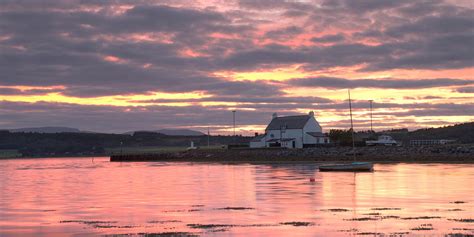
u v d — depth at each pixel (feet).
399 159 493.36
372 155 515.91
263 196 205.57
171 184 272.10
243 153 592.19
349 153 531.09
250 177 312.71
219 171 384.27
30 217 158.20
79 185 279.69
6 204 191.52
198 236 123.75
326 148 563.89
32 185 285.43
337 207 170.30
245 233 127.03
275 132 633.61
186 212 163.94
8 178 357.20
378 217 147.43
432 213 154.30
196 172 378.53
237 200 193.67
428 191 214.90
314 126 629.51
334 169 367.25
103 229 135.23
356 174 326.24
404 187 232.73
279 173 347.97
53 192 238.89
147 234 126.82
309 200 190.49
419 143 651.66
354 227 132.26
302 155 550.77
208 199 198.59
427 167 393.50
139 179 317.01
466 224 134.41
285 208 169.48
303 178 298.15
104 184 283.59
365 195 204.23
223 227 135.44
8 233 131.95
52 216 159.84
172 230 132.05
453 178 280.10
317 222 140.87
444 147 521.65
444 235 119.96
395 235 120.98
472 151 495.41
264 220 146.00
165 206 179.42
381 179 280.72
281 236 123.13
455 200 184.65
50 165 645.92
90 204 189.26
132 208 175.83
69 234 129.49
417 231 125.39
